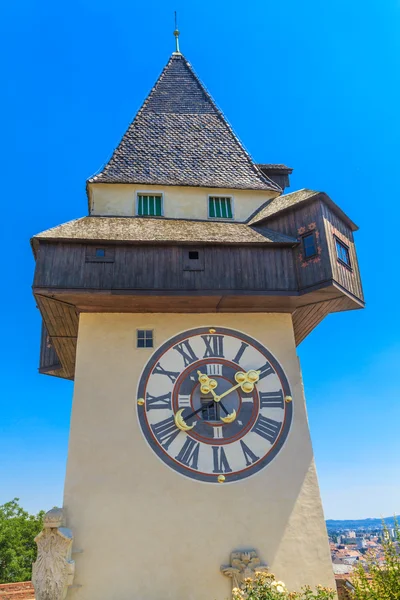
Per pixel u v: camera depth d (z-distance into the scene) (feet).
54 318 55.62
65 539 41.60
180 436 48.42
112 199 62.23
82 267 51.13
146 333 53.16
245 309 55.77
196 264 53.21
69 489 45.01
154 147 68.80
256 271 53.88
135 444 47.52
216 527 45.03
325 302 55.67
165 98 76.43
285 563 44.39
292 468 48.57
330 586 43.88
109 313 53.67
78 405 48.67
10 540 140.15
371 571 42.98
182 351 52.60
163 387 50.52
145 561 43.04
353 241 60.90
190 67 81.66
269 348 54.19
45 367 70.03
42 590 39.78
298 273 54.44
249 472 47.75
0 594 79.66
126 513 44.62
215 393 50.75
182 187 64.23
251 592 36.22
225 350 53.42
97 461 46.44
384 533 43.52
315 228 54.80
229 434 49.21
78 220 57.31
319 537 45.80
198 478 46.80
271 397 51.65
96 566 42.42
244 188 65.26
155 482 46.14
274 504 46.70
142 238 53.26
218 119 74.79
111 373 50.52
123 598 41.57
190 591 42.42
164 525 44.55
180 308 54.49
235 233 57.62
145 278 51.60
